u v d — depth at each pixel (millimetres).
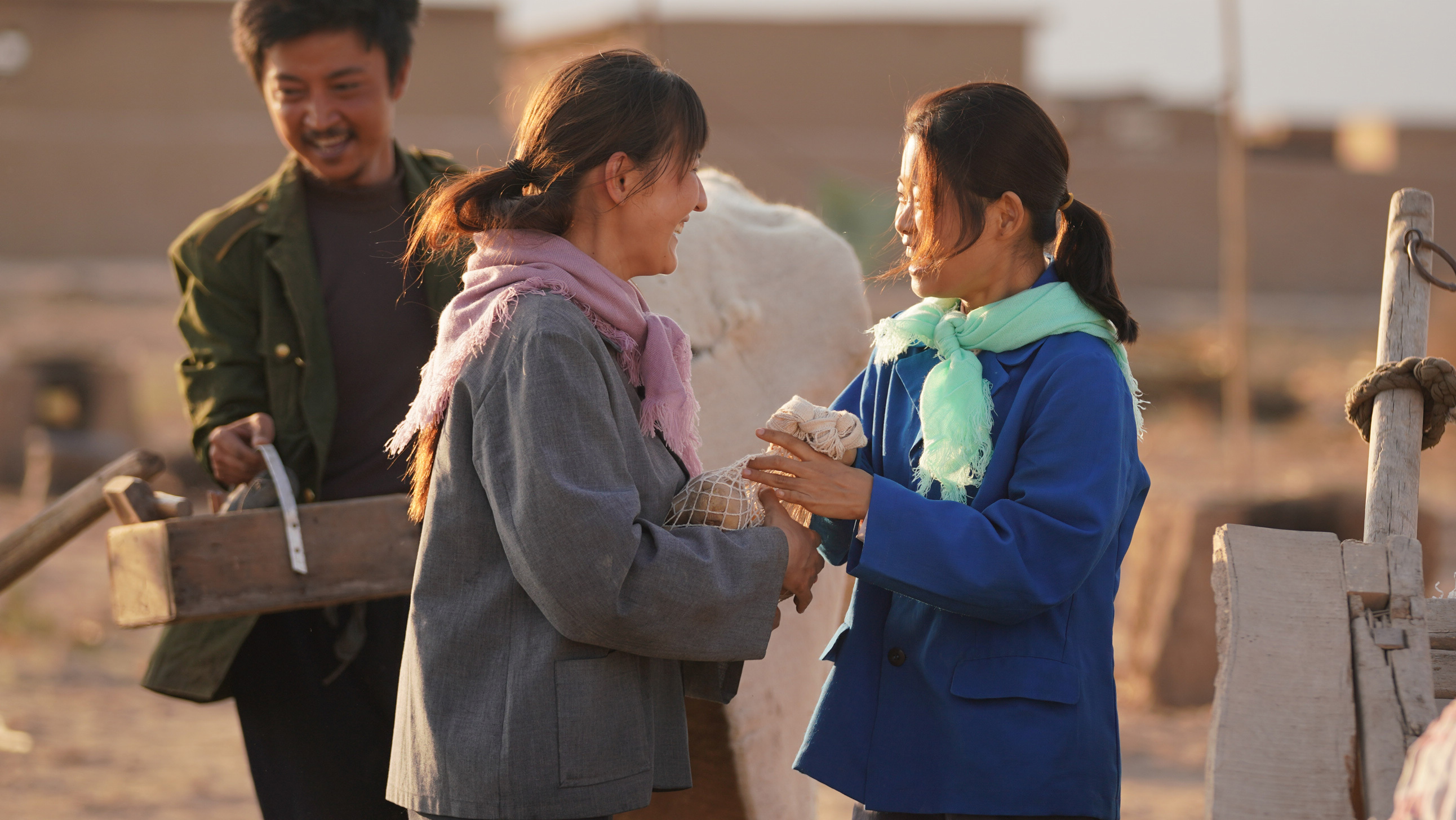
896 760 3230
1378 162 58406
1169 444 23172
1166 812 7609
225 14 49219
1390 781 2773
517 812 2922
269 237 4734
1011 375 3238
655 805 4453
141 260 47188
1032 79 50188
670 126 3119
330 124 4691
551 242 3102
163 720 8984
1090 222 3305
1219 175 51656
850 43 49562
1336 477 20047
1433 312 24719
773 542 3139
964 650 3184
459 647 3016
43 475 15844
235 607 4098
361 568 4191
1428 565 10898
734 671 3344
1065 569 3021
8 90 48594
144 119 48938
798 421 3223
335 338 4711
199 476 16734
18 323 29703
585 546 2867
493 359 3010
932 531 3055
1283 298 49781
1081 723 3105
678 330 3332
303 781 4578
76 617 11398
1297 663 2914
